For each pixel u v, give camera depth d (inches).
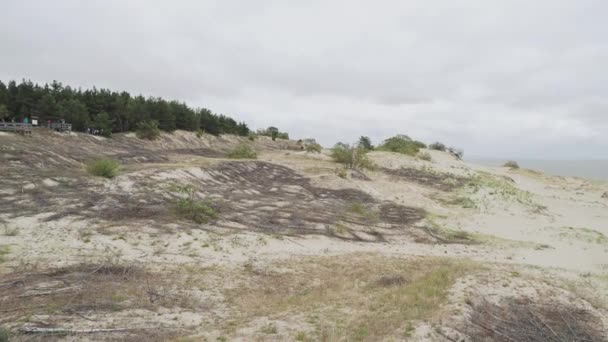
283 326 290.0
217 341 258.4
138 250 475.8
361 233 670.5
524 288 397.7
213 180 1000.9
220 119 3243.1
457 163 1942.7
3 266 378.6
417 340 267.9
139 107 2193.7
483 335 296.5
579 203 1167.0
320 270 470.6
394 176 1417.3
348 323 299.0
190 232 552.7
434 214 868.0
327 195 1011.9
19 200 586.9
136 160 1295.5
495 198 1082.1
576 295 398.6
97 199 638.5
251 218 684.1
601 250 635.5
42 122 1678.2
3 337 239.3
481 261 542.9
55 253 431.2
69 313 289.3
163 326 282.8
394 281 424.5
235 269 452.8
